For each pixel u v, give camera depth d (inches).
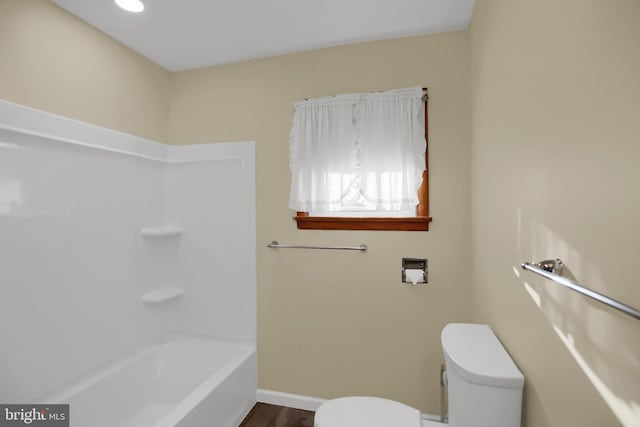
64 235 67.1
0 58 57.1
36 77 62.6
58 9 66.7
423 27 75.4
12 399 58.2
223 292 92.4
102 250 75.4
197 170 94.4
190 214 94.8
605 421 23.7
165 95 94.6
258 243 89.3
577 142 27.0
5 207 57.4
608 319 23.2
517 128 41.0
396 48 79.7
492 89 52.7
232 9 68.9
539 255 35.0
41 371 62.5
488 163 56.3
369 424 52.0
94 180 73.6
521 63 39.2
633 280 20.4
